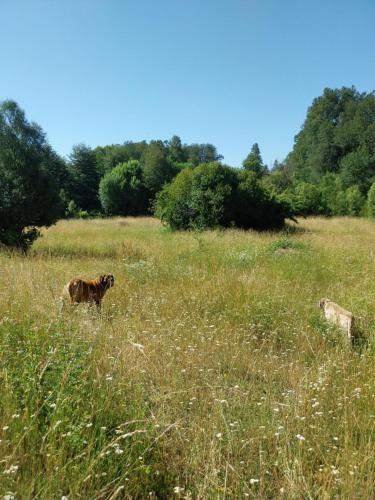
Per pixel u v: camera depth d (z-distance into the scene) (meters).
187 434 3.52
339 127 71.25
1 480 2.48
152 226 27.78
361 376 4.69
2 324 4.52
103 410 3.32
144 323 6.14
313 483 3.06
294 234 20.66
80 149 64.31
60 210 14.71
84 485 2.66
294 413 3.72
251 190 22.92
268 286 8.30
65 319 4.80
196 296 7.48
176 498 2.86
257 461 3.24
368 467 3.06
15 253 11.41
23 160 13.52
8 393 3.25
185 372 4.61
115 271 9.66
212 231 20.38
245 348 5.48
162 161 63.09
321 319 6.47
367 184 55.59
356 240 17.14
